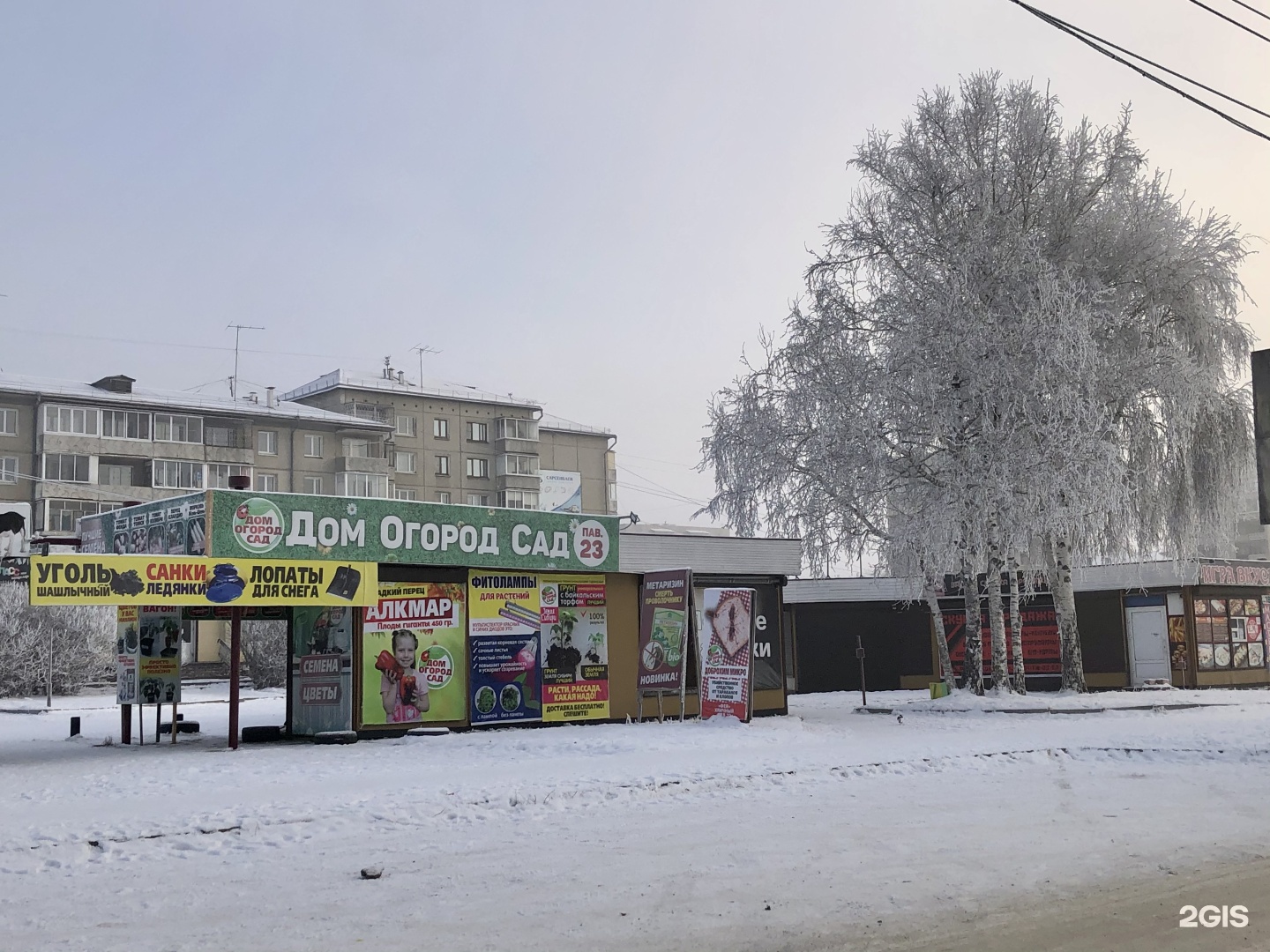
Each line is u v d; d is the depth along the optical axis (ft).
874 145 108.27
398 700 76.74
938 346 97.25
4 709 137.80
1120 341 104.37
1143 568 122.72
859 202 108.06
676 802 45.93
